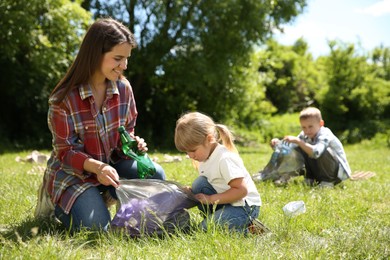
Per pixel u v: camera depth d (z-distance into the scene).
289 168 5.86
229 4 18.34
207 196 3.35
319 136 5.99
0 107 17.02
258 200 3.53
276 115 28.67
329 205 4.29
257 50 21.42
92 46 3.32
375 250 2.78
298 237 3.11
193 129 3.39
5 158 10.48
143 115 20.31
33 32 15.48
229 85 20.22
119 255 2.70
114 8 19.22
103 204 3.31
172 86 20.20
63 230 3.35
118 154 3.72
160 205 3.21
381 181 6.72
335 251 2.76
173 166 7.37
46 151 14.10
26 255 2.57
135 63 18.81
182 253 2.72
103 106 3.52
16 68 16.44
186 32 18.92
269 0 19.36
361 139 23.58
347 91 25.19
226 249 2.71
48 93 17.17
